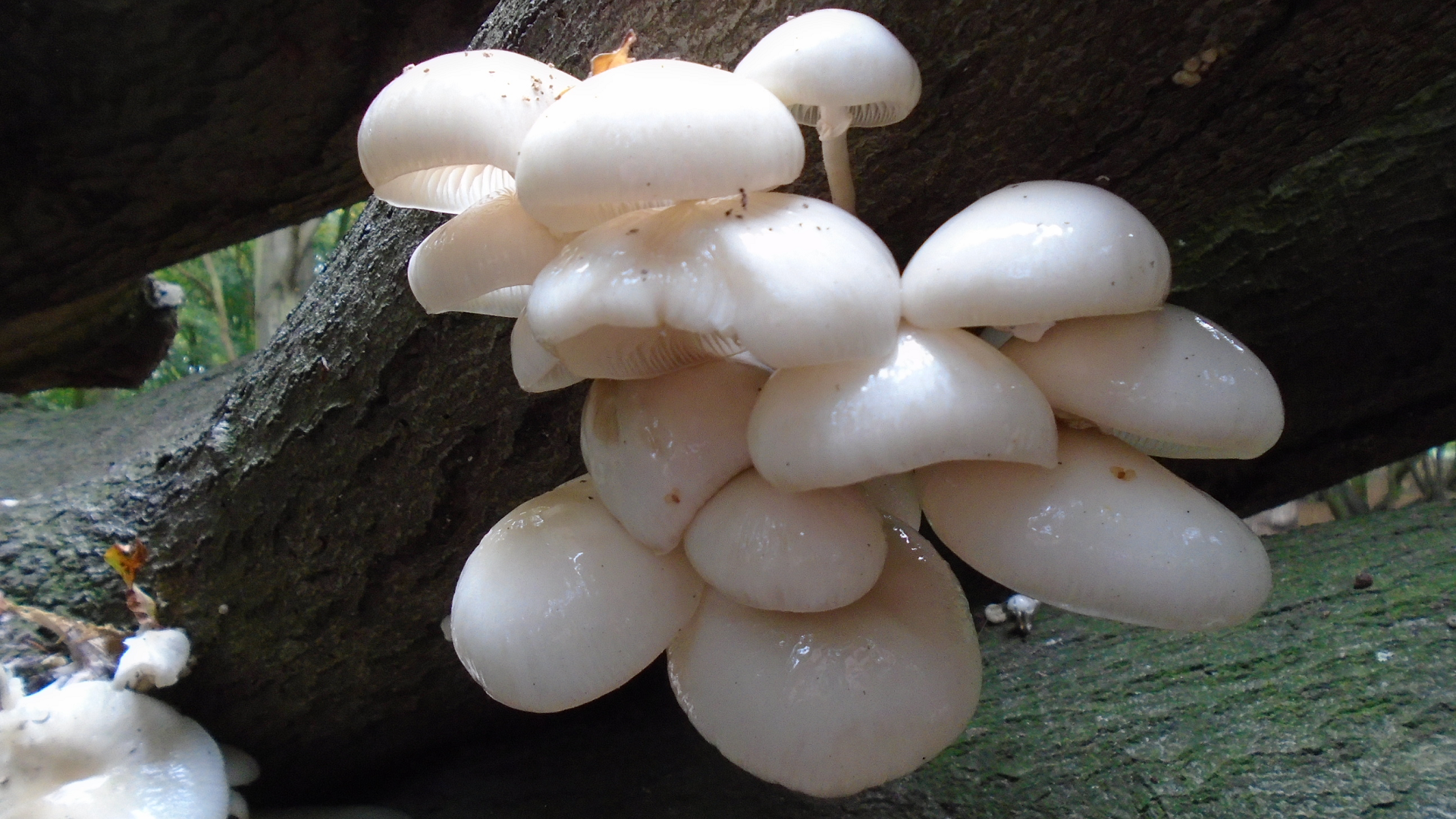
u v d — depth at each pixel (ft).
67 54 1.67
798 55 0.88
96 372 2.79
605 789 1.63
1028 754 1.47
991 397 0.86
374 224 1.19
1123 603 0.90
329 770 1.66
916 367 0.86
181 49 1.69
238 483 1.32
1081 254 0.85
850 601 0.92
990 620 1.83
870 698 0.94
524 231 0.93
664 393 0.96
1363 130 1.55
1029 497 0.92
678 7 1.01
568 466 1.22
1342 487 3.98
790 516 0.91
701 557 0.94
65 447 1.85
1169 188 1.06
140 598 1.37
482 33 1.15
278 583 1.36
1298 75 0.97
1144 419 0.90
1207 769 1.38
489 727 1.73
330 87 1.83
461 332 1.15
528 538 1.00
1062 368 0.91
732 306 0.84
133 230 2.07
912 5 0.94
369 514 1.28
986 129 0.99
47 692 1.33
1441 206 1.53
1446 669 1.41
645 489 0.95
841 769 0.94
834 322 0.83
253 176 2.01
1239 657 1.54
